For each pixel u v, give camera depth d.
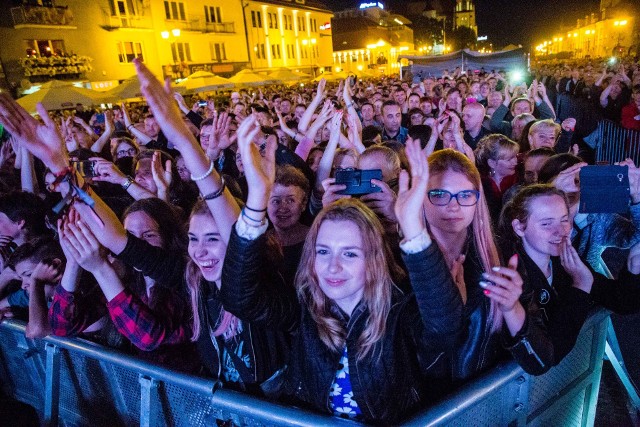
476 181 1.90
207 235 1.91
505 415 1.80
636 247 2.04
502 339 1.79
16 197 3.16
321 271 1.67
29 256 2.45
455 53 21.00
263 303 1.72
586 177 2.09
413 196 1.48
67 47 27.00
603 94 9.45
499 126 7.36
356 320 1.68
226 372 2.03
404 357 1.72
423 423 1.48
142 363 1.98
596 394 2.24
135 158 4.41
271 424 1.66
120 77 30.03
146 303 2.27
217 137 3.07
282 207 3.00
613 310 2.11
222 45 38.66
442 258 1.52
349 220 1.64
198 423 1.91
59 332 2.21
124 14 30.25
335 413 1.72
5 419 3.24
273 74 27.16
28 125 1.89
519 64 20.23
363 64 62.00
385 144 4.11
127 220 2.45
